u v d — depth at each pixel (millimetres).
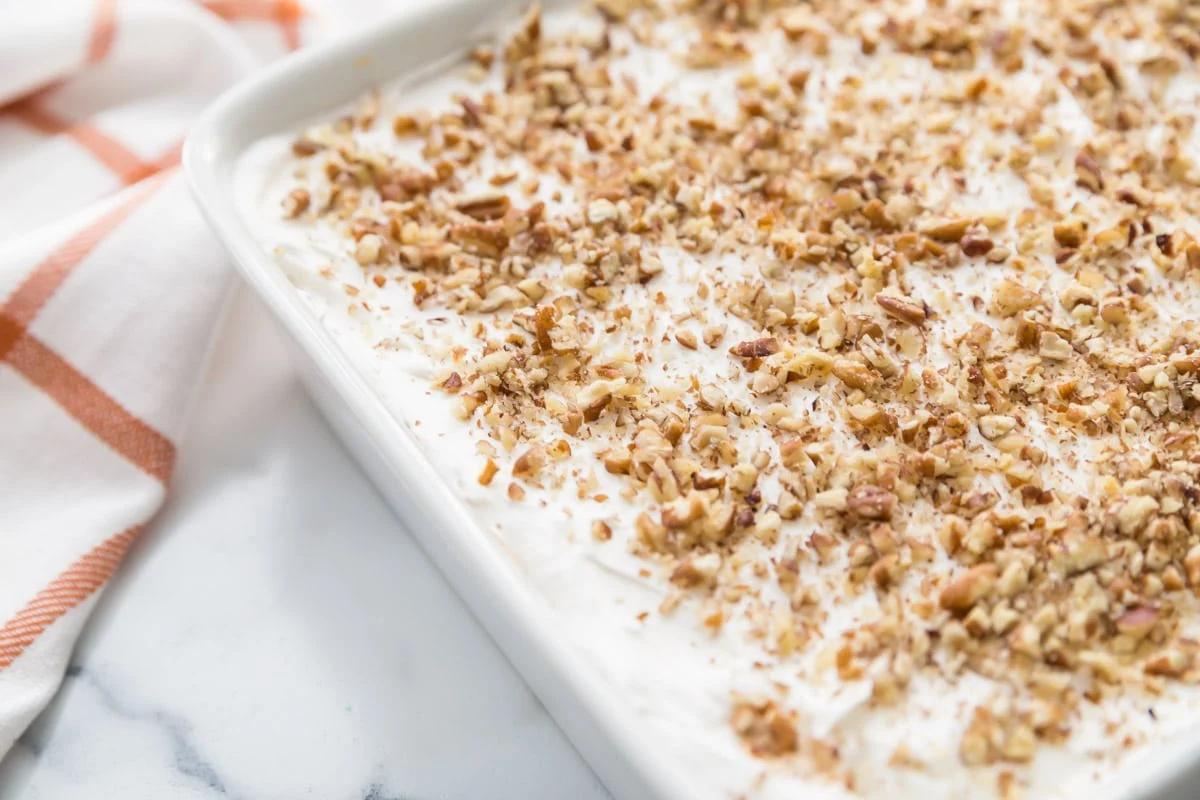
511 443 414
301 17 513
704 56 482
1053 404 425
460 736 423
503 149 465
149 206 461
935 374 426
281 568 444
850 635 393
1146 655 393
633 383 425
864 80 482
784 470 413
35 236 455
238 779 419
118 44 496
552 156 465
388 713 426
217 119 449
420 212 452
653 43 487
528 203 455
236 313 480
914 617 394
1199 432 420
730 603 397
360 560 444
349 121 468
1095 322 435
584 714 387
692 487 409
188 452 461
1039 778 380
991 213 454
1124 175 460
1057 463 416
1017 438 417
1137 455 417
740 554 402
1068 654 389
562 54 482
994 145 465
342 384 413
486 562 393
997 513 406
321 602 439
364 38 464
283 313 421
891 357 431
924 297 440
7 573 435
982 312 438
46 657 427
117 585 444
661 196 457
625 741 376
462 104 470
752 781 378
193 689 429
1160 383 422
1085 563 399
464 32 477
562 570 400
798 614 396
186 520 452
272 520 450
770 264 444
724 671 389
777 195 457
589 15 491
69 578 434
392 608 438
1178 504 404
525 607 389
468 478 409
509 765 420
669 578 399
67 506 446
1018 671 388
